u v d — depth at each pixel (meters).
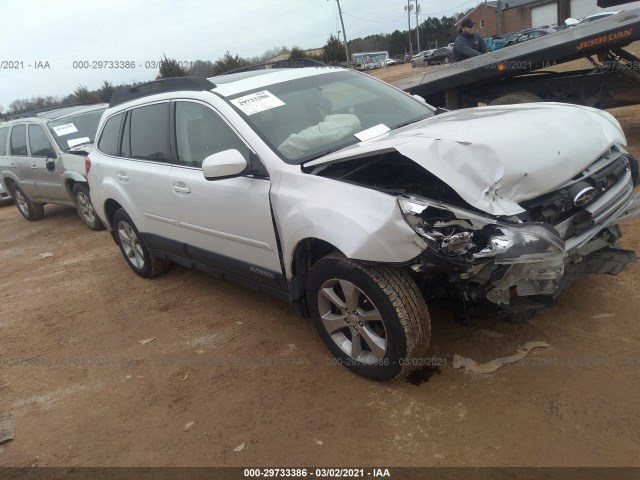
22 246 8.04
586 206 2.87
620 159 3.19
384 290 2.77
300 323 4.02
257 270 3.65
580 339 3.20
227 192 3.58
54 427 3.29
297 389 3.23
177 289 5.10
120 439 3.07
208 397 3.32
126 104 4.90
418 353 2.89
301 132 3.54
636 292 3.57
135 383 3.62
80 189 7.62
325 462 2.64
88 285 5.69
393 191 2.72
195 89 3.99
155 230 4.70
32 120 8.62
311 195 3.02
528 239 2.40
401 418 2.83
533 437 2.56
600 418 2.61
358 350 3.14
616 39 6.48
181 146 4.11
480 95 8.26
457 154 2.58
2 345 4.53
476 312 2.94
